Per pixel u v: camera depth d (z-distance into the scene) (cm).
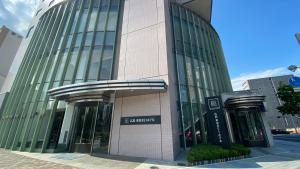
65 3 1933
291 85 2250
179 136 1311
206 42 2053
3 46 2802
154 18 1405
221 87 1980
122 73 1374
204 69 1820
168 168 809
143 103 1184
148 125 1118
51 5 2045
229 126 1719
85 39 1631
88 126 1316
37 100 1460
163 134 1059
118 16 1684
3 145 1527
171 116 1087
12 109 1642
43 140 1298
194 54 1803
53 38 1761
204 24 2209
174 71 1541
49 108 1405
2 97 2009
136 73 1309
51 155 1156
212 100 1198
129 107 1227
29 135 1380
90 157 1080
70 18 1767
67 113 1377
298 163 859
